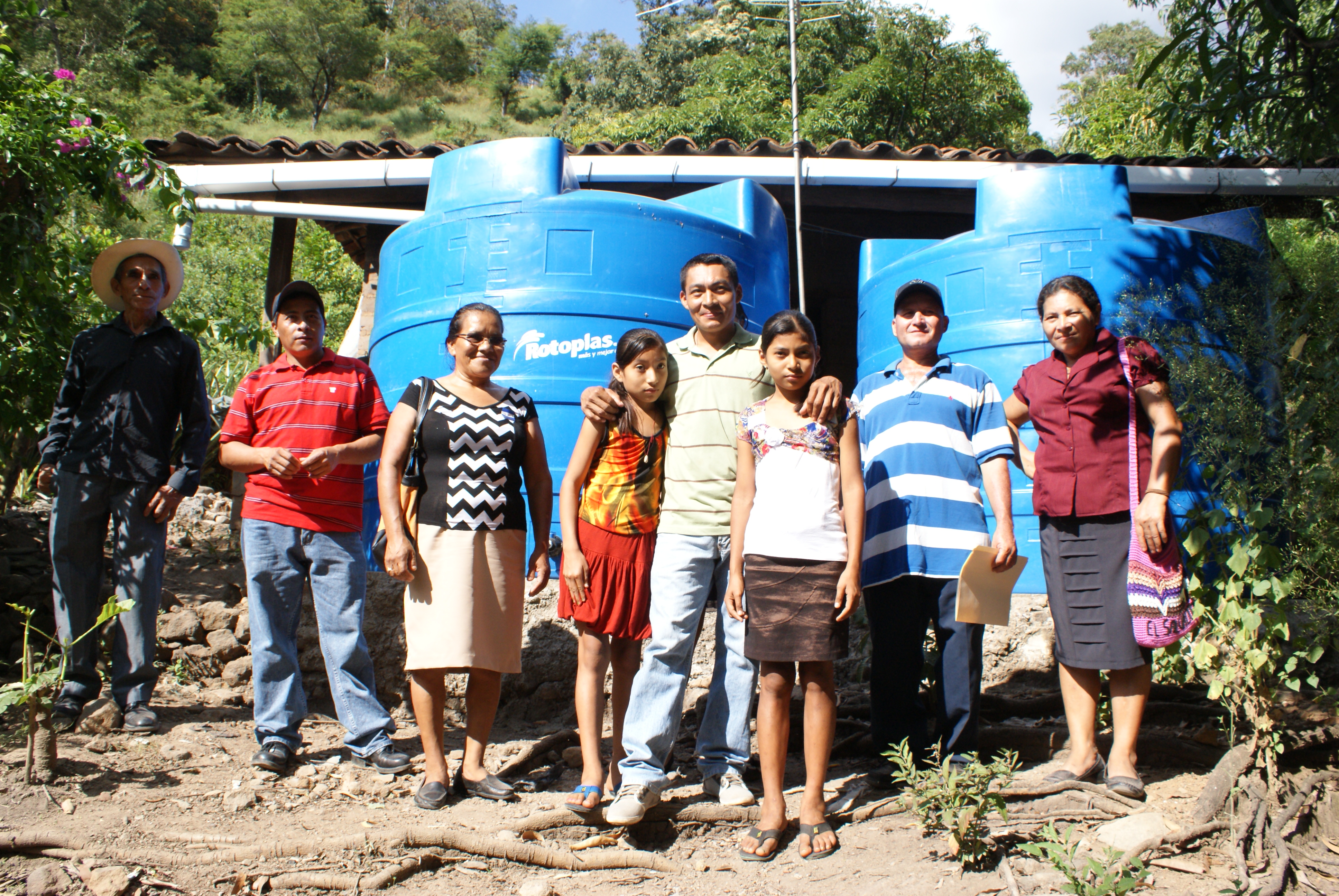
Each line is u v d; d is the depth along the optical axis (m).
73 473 3.68
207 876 2.59
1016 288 4.46
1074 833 2.84
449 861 2.76
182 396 3.88
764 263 4.71
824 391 2.94
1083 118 19.42
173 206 5.04
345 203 6.88
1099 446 3.21
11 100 4.55
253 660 3.44
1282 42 5.41
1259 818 2.76
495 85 86.31
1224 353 4.24
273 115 73.62
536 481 3.38
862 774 3.48
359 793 3.23
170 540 6.08
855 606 2.85
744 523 2.98
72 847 2.66
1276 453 3.37
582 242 4.25
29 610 3.16
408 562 3.11
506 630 3.20
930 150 6.59
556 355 4.17
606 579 3.10
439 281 4.39
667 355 3.26
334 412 3.60
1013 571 3.14
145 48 67.81
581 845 2.88
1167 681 3.74
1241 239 4.82
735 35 32.78
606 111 37.44
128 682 3.65
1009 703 4.04
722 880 2.70
